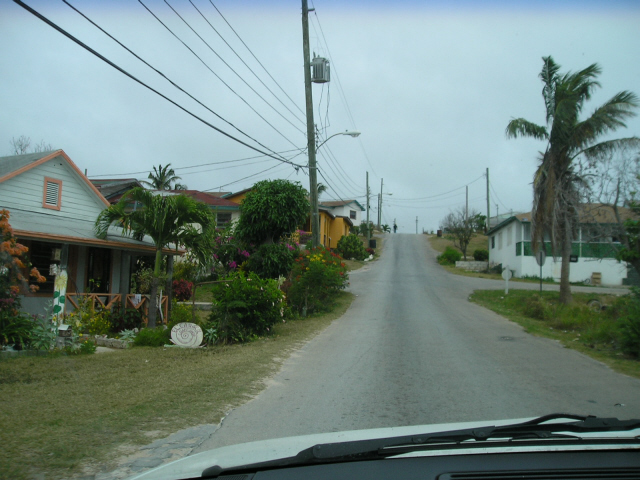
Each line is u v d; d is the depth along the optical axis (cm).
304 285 1788
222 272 2339
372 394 750
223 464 257
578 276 3284
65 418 587
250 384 797
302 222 2116
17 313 1040
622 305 1527
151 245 1484
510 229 3691
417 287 2811
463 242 4738
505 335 1367
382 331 1427
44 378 795
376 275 3453
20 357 971
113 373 843
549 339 1311
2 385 745
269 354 1060
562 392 768
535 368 950
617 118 1861
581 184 2012
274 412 651
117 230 1564
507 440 262
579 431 287
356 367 949
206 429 575
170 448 510
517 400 719
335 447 260
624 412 657
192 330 1173
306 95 1897
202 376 835
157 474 254
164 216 1312
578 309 1703
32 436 522
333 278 1858
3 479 417
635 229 1700
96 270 1538
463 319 1689
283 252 2011
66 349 1020
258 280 1307
